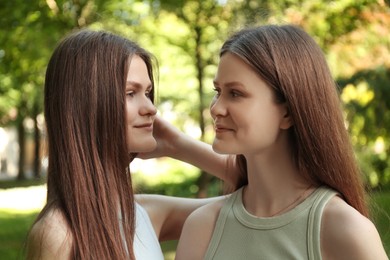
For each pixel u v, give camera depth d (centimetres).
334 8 690
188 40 849
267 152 166
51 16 646
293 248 160
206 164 207
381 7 691
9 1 653
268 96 159
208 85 1073
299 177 166
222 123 162
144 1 733
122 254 174
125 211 180
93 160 177
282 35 162
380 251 154
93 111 178
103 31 189
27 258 171
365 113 725
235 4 713
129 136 184
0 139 2831
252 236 167
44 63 717
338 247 155
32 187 1917
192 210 212
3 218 1159
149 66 192
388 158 831
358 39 721
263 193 170
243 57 159
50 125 182
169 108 1251
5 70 751
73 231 171
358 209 166
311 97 160
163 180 1197
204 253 177
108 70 180
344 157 163
